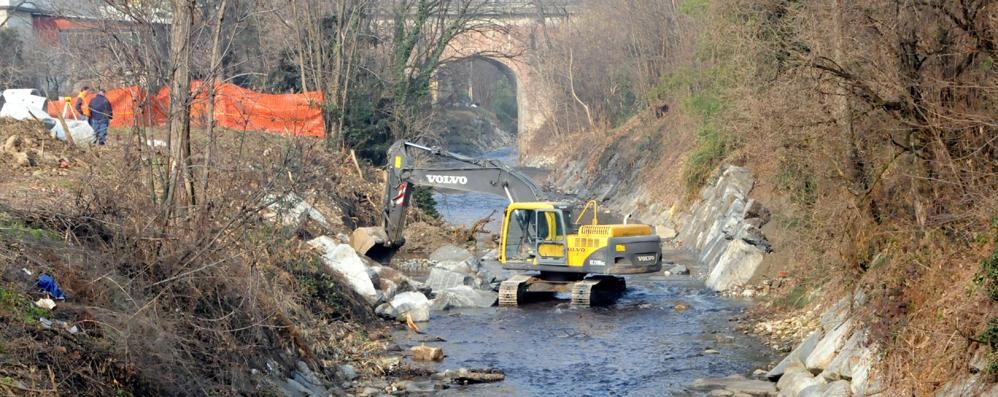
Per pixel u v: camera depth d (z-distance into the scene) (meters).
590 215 35.22
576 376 21.69
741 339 25.45
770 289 31.56
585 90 96.62
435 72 66.69
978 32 19.69
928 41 20.66
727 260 34.75
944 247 18.70
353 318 25.89
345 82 50.09
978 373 14.36
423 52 60.91
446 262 36.50
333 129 49.12
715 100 45.28
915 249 20.00
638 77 77.50
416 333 26.42
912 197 21.56
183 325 15.80
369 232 36.59
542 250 33.09
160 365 14.28
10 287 13.77
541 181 91.62
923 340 16.25
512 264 33.50
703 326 27.39
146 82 19.22
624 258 32.31
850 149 23.27
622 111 89.44
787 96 25.94
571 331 26.95
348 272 28.17
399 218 36.94
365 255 36.31
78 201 17.41
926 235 19.31
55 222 16.84
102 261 15.72
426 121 60.84
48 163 29.47
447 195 73.38
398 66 57.50
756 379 21.00
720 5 38.44
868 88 20.61
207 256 17.14
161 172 18.25
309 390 18.58
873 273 20.78
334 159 42.03
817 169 25.64
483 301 31.73
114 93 38.25
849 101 22.84
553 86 100.94
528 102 117.75
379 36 58.12
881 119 22.19
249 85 42.78
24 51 48.19
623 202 64.88
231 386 15.45
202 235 17.36
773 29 30.03
